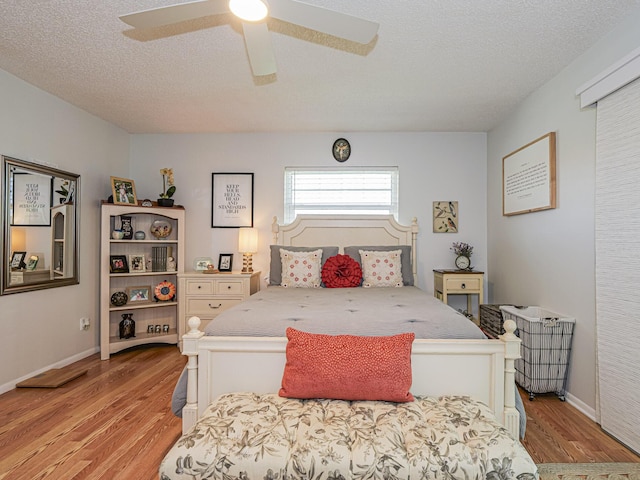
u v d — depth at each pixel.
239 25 2.03
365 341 1.70
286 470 1.24
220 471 1.25
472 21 1.96
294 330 1.77
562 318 2.45
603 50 2.12
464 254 3.83
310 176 4.09
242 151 4.09
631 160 1.87
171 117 3.57
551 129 2.67
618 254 1.97
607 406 2.04
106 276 3.39
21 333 2.72
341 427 1.40
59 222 3.08
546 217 2.76
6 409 2.33
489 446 1.29
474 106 3.23
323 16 1.45
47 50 2.29
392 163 4.02
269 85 2.81
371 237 3.96
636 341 1.85
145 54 2.35
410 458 1.25
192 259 4.11
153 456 1.83
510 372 1.76
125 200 3.56
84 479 1.64
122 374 2.96
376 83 2.76
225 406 1.57
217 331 1.90
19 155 2.71
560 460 1.79
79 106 3.28
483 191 4.01
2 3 1.81
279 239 3.99
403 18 1.93
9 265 2.61
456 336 1.87
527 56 2.34
